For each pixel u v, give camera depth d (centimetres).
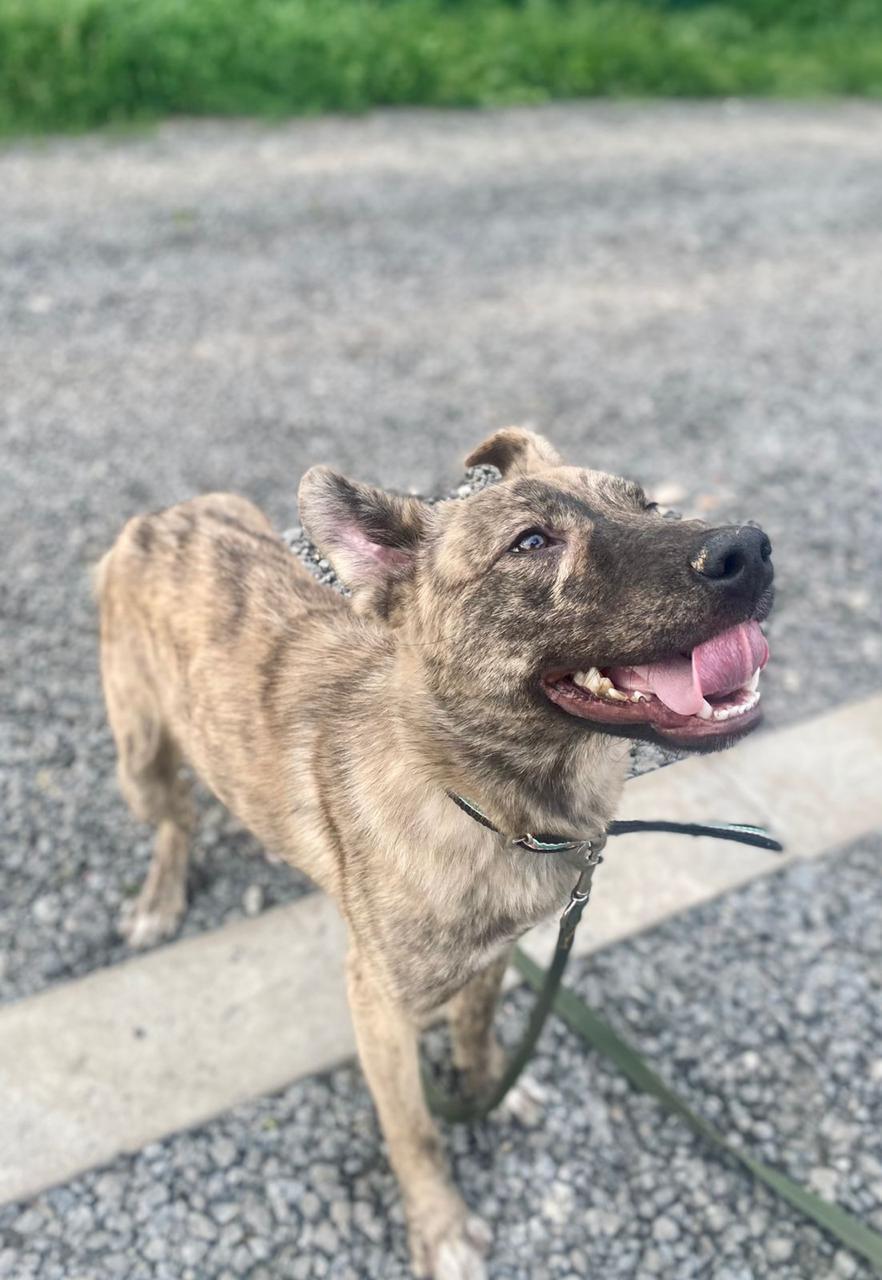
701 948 84
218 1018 76
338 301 187
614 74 330
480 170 252
